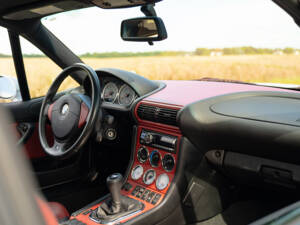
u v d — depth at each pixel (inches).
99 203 73.9
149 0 78.2
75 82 108.8
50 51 104.0
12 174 11.7
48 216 15.2
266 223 18.6
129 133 89.7
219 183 82.9
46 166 96.8
